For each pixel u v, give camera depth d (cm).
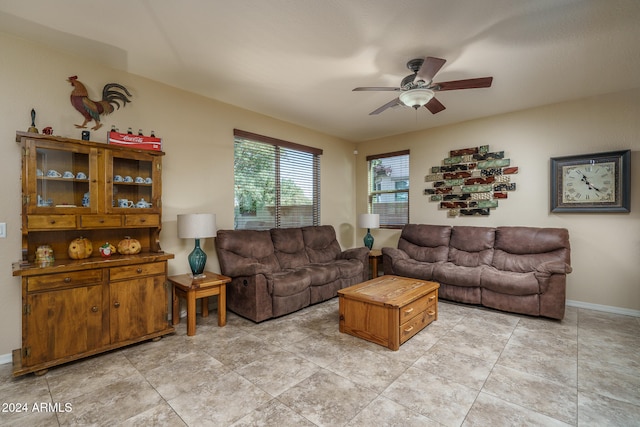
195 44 249
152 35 236
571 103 368
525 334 283
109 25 223
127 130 296
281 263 398
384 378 209
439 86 251
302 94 352
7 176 236
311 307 371
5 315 235
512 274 343
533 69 288
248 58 271
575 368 221
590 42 242
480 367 223
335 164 547
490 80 237
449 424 163
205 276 321
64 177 244
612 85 325
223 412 174
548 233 361
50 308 217
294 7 203
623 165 336
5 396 190
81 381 206
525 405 180
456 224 461
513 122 409
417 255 450
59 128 258
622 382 203
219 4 200
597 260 356
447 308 361
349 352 249
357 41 243
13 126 238
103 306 241
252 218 416
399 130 504
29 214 223
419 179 500
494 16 211
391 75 303
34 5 200
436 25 221
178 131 334
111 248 269
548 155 384
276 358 238
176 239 332
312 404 181
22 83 242
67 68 262
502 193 416
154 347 259
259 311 314
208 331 295
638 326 303
